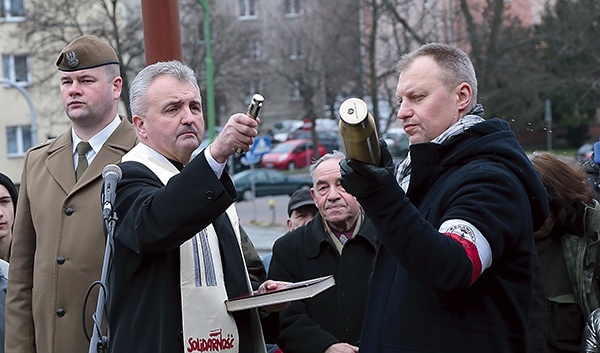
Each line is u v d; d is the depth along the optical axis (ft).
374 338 10.61
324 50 106.32
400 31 96.12
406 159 11.78
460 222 9.93
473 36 89.92
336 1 102.01
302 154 144.15
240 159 138.21
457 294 9.90
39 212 14.61
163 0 17.26
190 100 12.10
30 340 14.71
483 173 10.23
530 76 93.25
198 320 11.41
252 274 15.87
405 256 9.67
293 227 19.21
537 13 126.93
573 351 14.52
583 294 14.37
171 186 10.96
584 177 14.84
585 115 145.48
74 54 14.62
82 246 14.11
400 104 11.23
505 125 10.89
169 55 17.31
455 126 10.79
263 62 127.34
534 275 12.17
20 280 14.87
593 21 103.09
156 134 12.09
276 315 13.07
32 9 89.20
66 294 14.08
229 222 12.47
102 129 14.90
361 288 14.67
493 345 10.23
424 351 10.21
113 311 11.69
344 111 9.37
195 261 11.57
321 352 14.17
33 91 120.88
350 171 9.64
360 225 15.06
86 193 14.37
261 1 142.41
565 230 14.57
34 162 15.16
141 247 11.14
